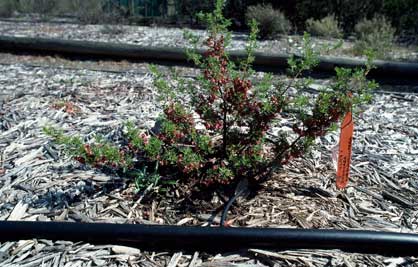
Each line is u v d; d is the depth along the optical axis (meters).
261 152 2.23
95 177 2.31
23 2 9.59
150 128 2.91
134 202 2.12
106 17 8.70
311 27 7.57
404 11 7.84
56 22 8.60
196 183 2.21
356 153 2.70
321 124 2.05
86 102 3.55
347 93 2.02
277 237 1.82
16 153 2.58
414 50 6.33
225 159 2.23
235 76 2.17
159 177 2.19
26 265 1.74
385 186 2.32
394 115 3.50
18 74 4.61
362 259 1.79
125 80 4.36
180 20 8.88
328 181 2.32
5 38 6.01
